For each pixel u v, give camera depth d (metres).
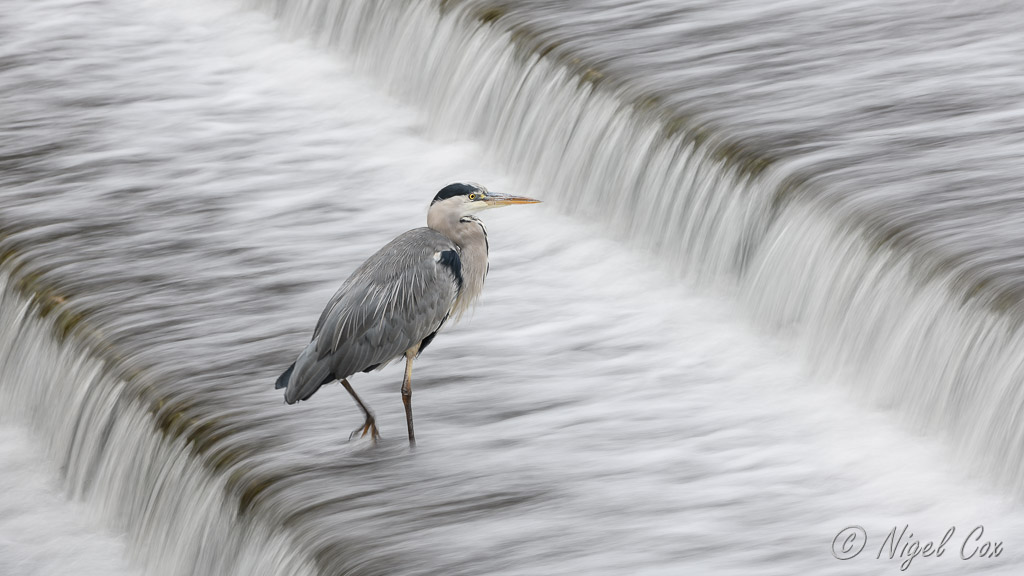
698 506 11.45
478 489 11.58
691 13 19.72
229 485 11.91
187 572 12.30
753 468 12.12
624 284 15.92
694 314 15.20
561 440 12.39
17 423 15.33
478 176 18.97
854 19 19.12
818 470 12.13
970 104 16.45
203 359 13.80
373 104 21.09
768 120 16.41
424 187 18.50
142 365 13.74
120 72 21.91
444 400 13.06
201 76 21.97
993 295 12.55
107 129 19.81
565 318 14.98
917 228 13.80
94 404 13.96
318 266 15.87
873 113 16.44
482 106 19.66
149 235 16.64
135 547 13.11
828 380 13.96
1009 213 13.98
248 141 19.67
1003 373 12.16
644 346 14.41
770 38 18.73
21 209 17.28
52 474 14.48
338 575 10.50
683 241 16.27
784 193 15.05
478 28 19.97
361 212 17.53
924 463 12.33
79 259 16.00
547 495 11.50
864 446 12.58
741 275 15.48
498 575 10.43
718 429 12.78
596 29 19.28
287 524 11.20
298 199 17.83
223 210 17.38
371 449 12.15
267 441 12.33
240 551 11.60
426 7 20.94
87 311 14.84
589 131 17.78
